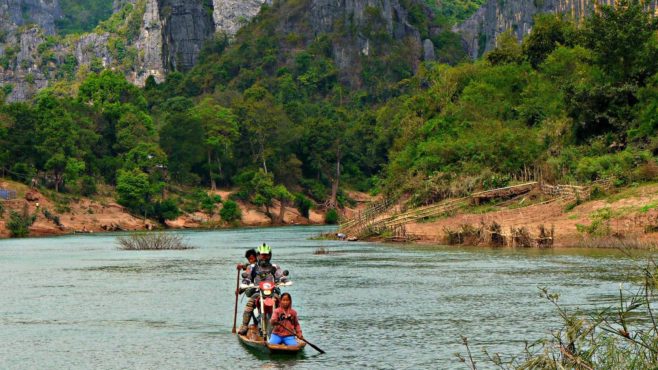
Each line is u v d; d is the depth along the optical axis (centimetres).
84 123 14700
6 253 6097
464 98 9244
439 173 7562
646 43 7662
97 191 12850
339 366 1705
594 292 2725
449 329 2125
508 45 11256
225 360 1789
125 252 6050
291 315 1884
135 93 18212
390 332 2100
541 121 8144
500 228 5403
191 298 2894
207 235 9406
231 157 15650
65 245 7388
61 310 2634
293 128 16762
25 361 1828
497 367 1662
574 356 1267
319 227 12688
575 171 6469
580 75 8325
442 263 4134
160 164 14012
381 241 6556
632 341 1298
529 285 3016
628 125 6975
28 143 12150
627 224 5003
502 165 7312
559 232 5266
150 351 1912
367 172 17312
